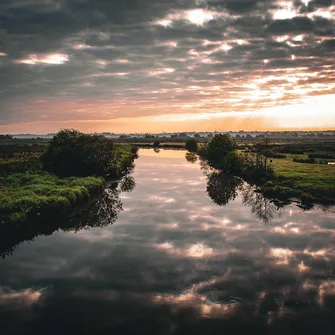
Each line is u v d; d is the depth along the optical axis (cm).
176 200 3023
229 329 1050
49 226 2222
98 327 1071
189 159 7606
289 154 7356
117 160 5144
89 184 3180
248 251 1712
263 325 1066
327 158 6425
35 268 1538
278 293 1273
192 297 1256
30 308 1192
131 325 1080
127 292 1300
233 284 1354
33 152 6488
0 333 1043
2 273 1487
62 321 1108
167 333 1034
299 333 1022
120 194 3319
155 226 2188
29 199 2256
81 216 2470
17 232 1961
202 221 2295
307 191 3048
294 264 1541
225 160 5244
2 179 3127
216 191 3475
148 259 1628
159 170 5362
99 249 1777
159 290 1315
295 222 2238
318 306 1175
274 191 3150
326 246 1769
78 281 1402
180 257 1647
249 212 2538
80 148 4044
